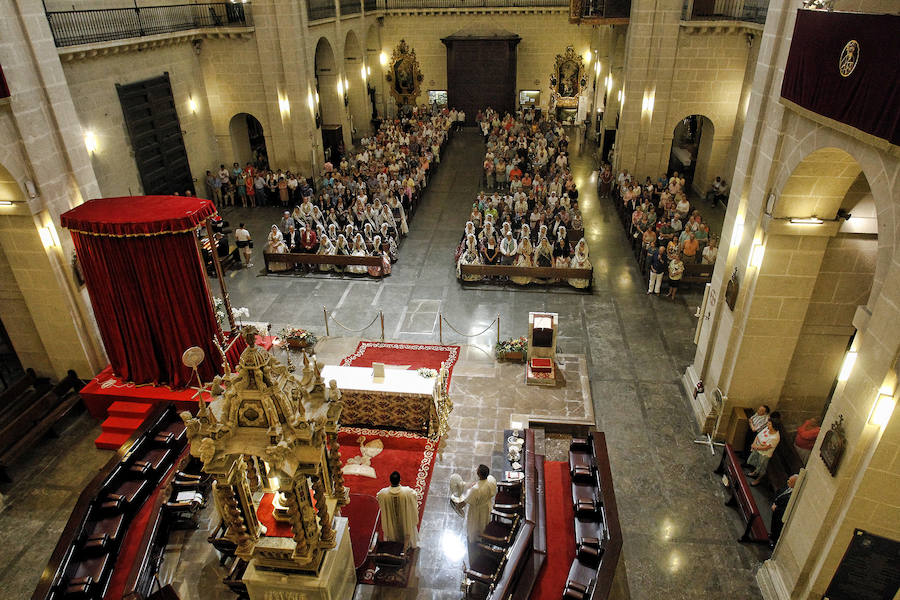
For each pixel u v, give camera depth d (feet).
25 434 35.65
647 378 41.19
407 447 34.99
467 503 27.40
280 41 74.23
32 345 40.91
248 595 25.36
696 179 80.64
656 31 69.05
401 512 26.66
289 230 60.80
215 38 73.72
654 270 51.37
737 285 32.17
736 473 30.45
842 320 30.81
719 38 68.23
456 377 41.11
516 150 88.74
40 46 34.76
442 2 111.55
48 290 37.73
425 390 34.55
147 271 34.55
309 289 54.19
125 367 38.37
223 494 20.98
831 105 22.58
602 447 30.76
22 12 33.35
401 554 26.43
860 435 20.84
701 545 28.91
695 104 72.23
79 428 38.17
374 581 26.78
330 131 96.37
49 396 37.91
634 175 77.36
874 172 20.95
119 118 58.59
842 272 29.55
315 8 84.12
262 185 75.56
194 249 34.73
